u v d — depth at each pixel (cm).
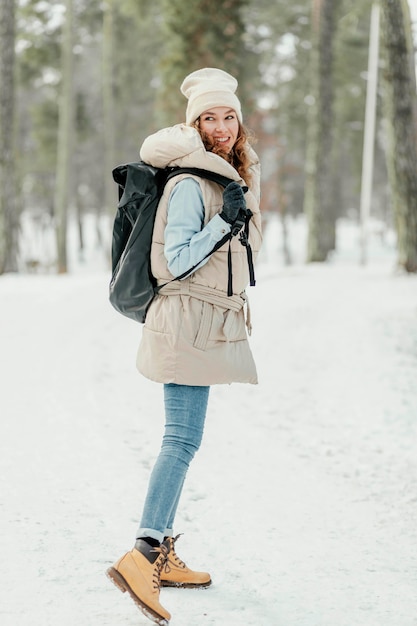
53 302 1187
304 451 512
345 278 1405
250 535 354
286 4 2953
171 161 270
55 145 3322
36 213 5400
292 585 301
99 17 2820
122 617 264
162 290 271
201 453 491
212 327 270
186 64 1961
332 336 867
